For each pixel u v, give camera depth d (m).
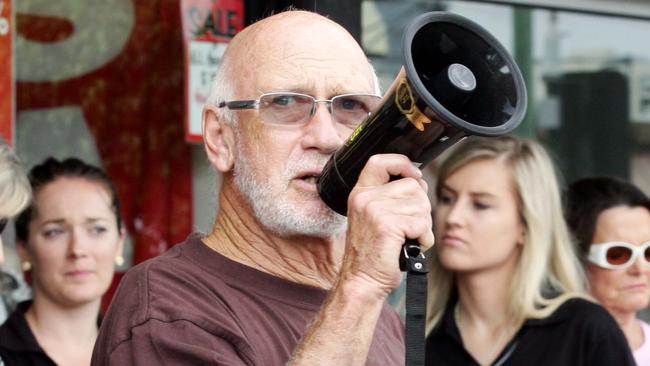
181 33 4.73
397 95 2.13
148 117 4.73
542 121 5.48
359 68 2.66
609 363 3.83
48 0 4.67
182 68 4.73
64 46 4.69
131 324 2.45
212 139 2.75
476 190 4.03
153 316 2.44
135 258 4.69
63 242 4.08
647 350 4.57
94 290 4.09
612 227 4.51
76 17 4.70
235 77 2.68
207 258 2.65
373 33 5.05
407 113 2.11
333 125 2.59
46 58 4.66
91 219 4.11
